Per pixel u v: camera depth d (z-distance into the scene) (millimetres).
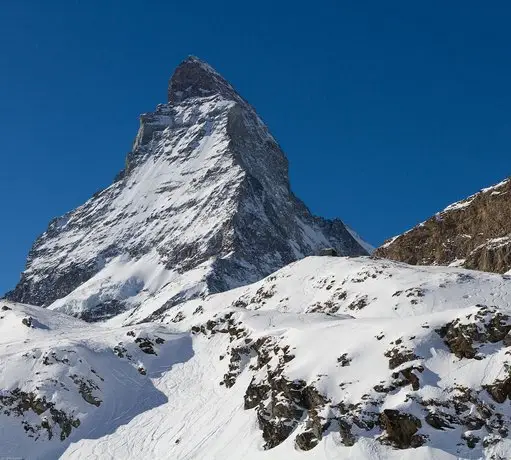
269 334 74062
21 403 74062
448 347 54906
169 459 61938
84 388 76062
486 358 52469
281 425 55344
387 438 49312
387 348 56188
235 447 58094
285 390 56969
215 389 74125
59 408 73062
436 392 50844
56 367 78312
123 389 77938
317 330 63750
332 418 51938
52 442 70688
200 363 82188
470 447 47406
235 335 83000
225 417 65188
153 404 75125
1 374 77438
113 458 65938
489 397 49781
